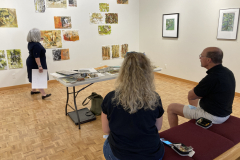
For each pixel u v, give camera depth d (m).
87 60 5.65
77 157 2.16
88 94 4.27
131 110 1.16
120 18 5.93
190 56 4.91
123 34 6.10
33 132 2.71
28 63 3.87
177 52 5.25
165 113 3.22
